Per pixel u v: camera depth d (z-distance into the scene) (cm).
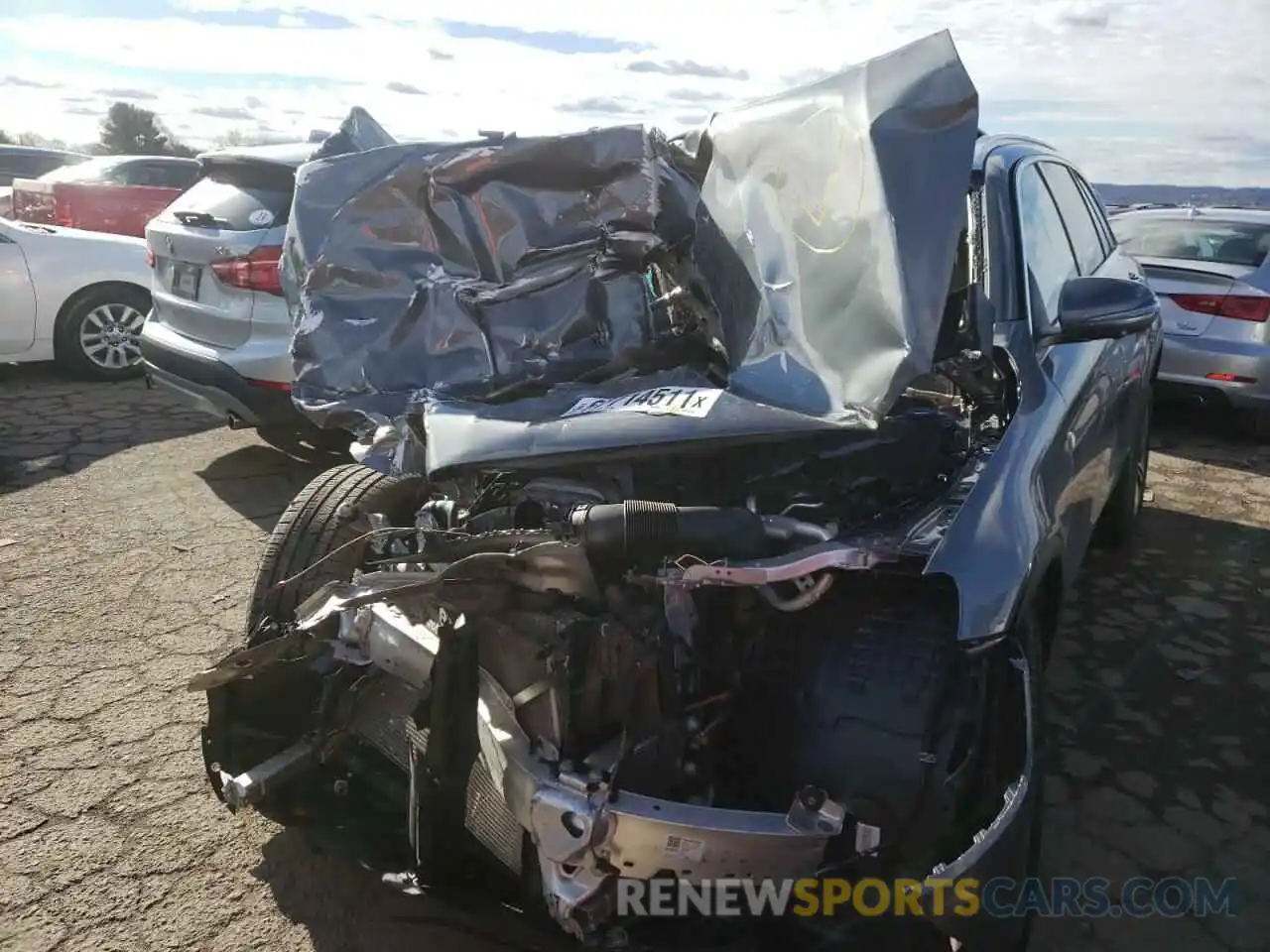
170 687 336
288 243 314
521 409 249
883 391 203
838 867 189
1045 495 237
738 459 234
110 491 522
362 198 303
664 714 200
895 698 196
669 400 233
